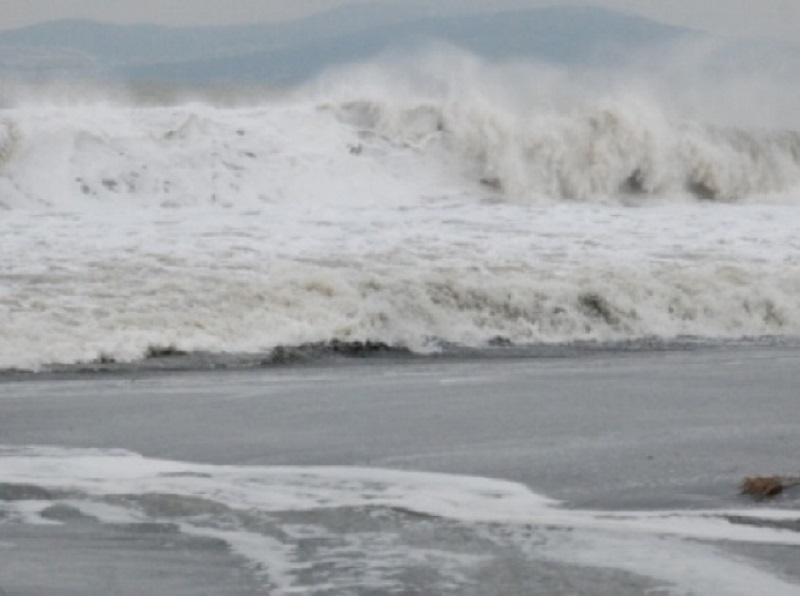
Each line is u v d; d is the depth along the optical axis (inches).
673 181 4997.5
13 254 3238.2
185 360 2632.9
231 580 1171.9
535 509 1417.3
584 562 1208.8
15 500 1460.4
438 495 1483.8
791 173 5236.2
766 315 3230.8
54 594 1137.4
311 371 2578.7
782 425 1939.0
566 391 2288.4
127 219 3836.1
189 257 3270.2
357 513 1390.3
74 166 4212.6
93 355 2593.5
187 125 4478.3
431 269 3243.1
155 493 1489.9
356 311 2935.5
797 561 1209.4
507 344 2955.2
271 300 2933.1
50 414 2057.1
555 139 4877.0
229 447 1795.0
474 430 1905.8
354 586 1149.1
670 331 3125.0
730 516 1375.5
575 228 3964.1
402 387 2341.3
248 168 4414.4
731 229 4067.4
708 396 2226.9
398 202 4414.4
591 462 1660.9
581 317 3085.6
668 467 1625.2
